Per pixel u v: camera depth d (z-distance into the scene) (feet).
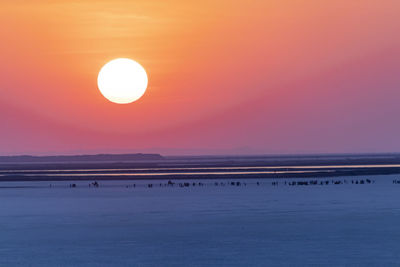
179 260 366.84
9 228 477.36
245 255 376.68
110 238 432.25
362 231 447.42
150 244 411.34
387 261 359.25
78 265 358.43
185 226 476.95
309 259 364.99
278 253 380.58
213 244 408.87
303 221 493.77
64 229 470.80
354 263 355.15
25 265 359.66
